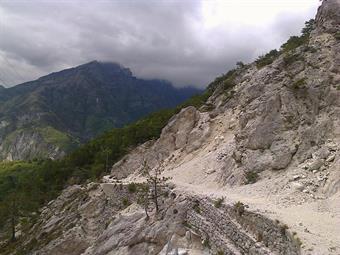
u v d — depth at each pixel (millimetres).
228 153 49531
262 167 38438
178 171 56750
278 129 40188
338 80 40156
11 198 95250
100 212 59719
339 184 30828
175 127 70750
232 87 75125
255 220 26016
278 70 49938
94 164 96438
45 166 121750
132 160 75812
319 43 47156
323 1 53406
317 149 35906
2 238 81188
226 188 40375
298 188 32156
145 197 48594
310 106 39875
